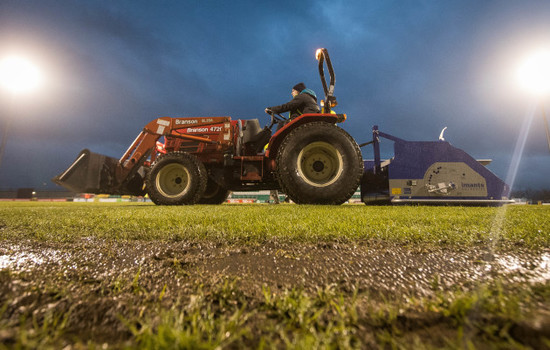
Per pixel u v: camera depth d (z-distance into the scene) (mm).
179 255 915
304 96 4250
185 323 441
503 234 1216
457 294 531
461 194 3945
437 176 4016
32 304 506
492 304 453
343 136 3641
